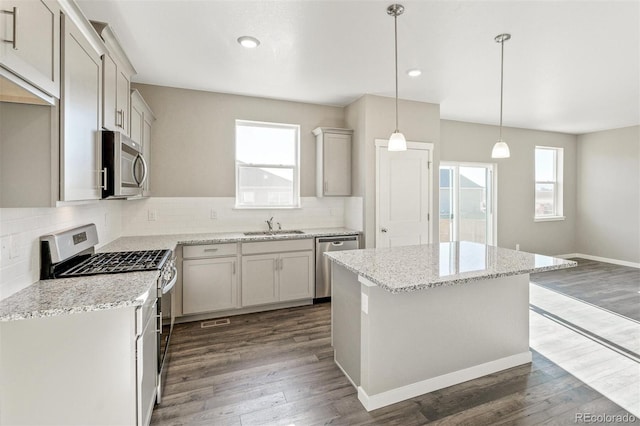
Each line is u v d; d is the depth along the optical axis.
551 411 1.98
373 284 1.99
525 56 2.96
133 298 1.50
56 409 1.42
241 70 3.25
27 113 1.50
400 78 3.48
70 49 1.60
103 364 1.46
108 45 2.12
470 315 2.31
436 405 2.05
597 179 6.32
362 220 4.08
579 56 2.97
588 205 6.48
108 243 3.03
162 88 3.69
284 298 3.71
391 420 1.92
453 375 2.26
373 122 4.04
